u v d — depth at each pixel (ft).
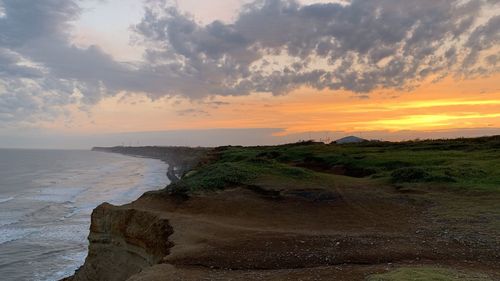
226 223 64.90
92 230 78.79
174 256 48.62
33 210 167.73
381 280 34.76
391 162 113.09
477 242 47.29
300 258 45.55
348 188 82.99
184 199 80.12
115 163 561.43
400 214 64.64
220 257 47.52
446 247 46.21
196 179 94.79
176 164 466.70
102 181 296.71
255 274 41.19
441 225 55.83
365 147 172.76
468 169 87.86
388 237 51.85
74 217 153.07
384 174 97.35
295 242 51.65
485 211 60.03
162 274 42.65
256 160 112.68
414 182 82.64
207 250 50.29
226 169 98.68
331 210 69.56
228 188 85.76
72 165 502.38
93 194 220.64
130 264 69.82
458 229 53.01
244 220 67.26
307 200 75.56
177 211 74.33
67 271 92.84
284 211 71.00
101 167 466.70
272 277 39.58
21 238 120.06
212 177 91.71
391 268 39.55
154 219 67.97
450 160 106.32
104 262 75.15
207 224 63.16
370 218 63.72
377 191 79.82
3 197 207.21
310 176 93.61
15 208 172.45
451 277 34.47
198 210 74.02
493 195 68.13
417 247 46.75
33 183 280.10
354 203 72.33
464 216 58.70
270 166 104.58
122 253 72.28
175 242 55.21
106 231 76.18
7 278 88.07
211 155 214.90
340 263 43.06
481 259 41.73
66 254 105.19
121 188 248.73
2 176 330.34
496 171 84.99
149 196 84.43
